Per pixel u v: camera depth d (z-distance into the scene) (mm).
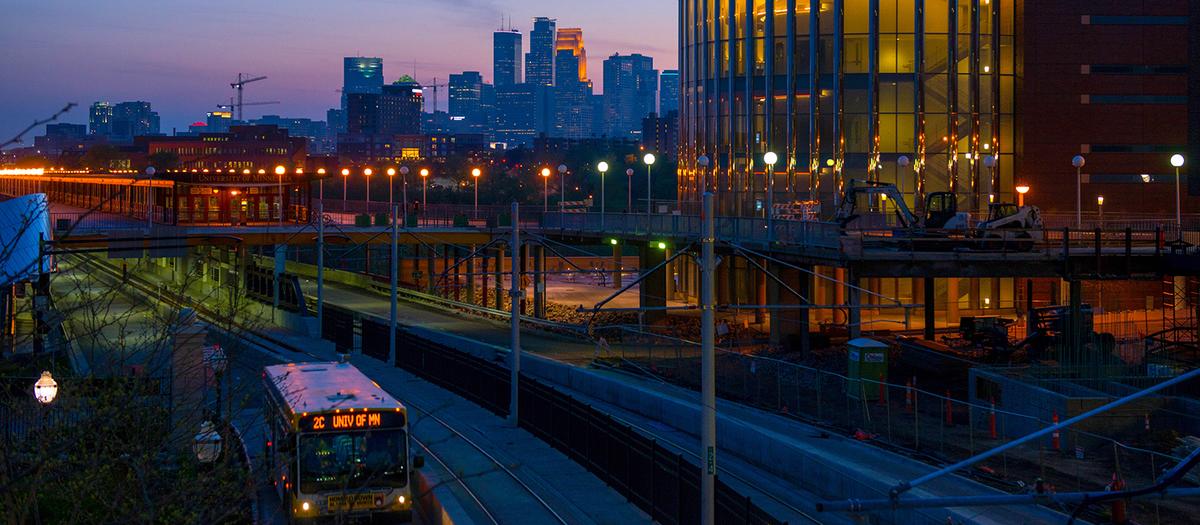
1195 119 61938
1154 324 65062
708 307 20969
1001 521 25844
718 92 82375
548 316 86375
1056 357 48750
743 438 35312
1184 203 76250
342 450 25000
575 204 177125
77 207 114000
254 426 34281
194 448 21766
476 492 30484
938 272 51281
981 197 76000
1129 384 38969
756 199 79312
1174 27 75875
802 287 56594
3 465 13117
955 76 75438
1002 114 76562
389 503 25031
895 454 33688
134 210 93438
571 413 34625
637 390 44094
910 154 75375
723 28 81812
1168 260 50562
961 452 34094
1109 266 50844
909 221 59438
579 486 31312
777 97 78438
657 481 27391
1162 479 13766
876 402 43500
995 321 53500
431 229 90875
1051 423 35281
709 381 21000
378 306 81938
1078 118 75688
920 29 75125
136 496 16125
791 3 77375
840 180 75875
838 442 35625
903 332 59406
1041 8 75375
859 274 51281
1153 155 75938
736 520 22625
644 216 74375
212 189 87875
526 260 90438
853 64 75688
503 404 41906
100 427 16031
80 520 15695
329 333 64375
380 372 53562
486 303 86750
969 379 41938
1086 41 75625
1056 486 29438
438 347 49688
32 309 19234
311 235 85312
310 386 27625
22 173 138875
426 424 40344
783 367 52688
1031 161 75625
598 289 110500
